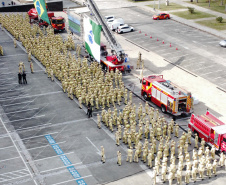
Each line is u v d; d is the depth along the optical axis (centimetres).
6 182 3228
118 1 10006
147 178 3291
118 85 5178
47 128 4103
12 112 4453
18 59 6053
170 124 3866
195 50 6469
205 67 5744
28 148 3734
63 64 5331
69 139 3891
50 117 4334
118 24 7525
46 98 4797
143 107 4572
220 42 6675
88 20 5559
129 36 7244
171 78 5353
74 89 4841
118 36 7256
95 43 5419
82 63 5784
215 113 4388
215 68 5703
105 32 5469
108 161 3525
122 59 5441
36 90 5009
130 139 3669
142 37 7169
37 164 3478
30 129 4084
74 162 3509
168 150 3591
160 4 9612
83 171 3378
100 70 5259
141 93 4806
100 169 3409
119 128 3822
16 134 3984
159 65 5838
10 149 3716
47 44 6222
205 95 4847
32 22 7956
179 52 6375
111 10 9119
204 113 4369
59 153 3650
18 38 7075
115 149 3719
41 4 6819
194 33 7412
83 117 4347
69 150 3700
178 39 7044
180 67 5741
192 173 3234
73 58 5591
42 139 3891
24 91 4978
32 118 4316
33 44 6275
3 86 5112
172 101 4166
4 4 9225
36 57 6088
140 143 3503
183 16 8506
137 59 6047
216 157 3588
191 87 5072
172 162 3212
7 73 5522
